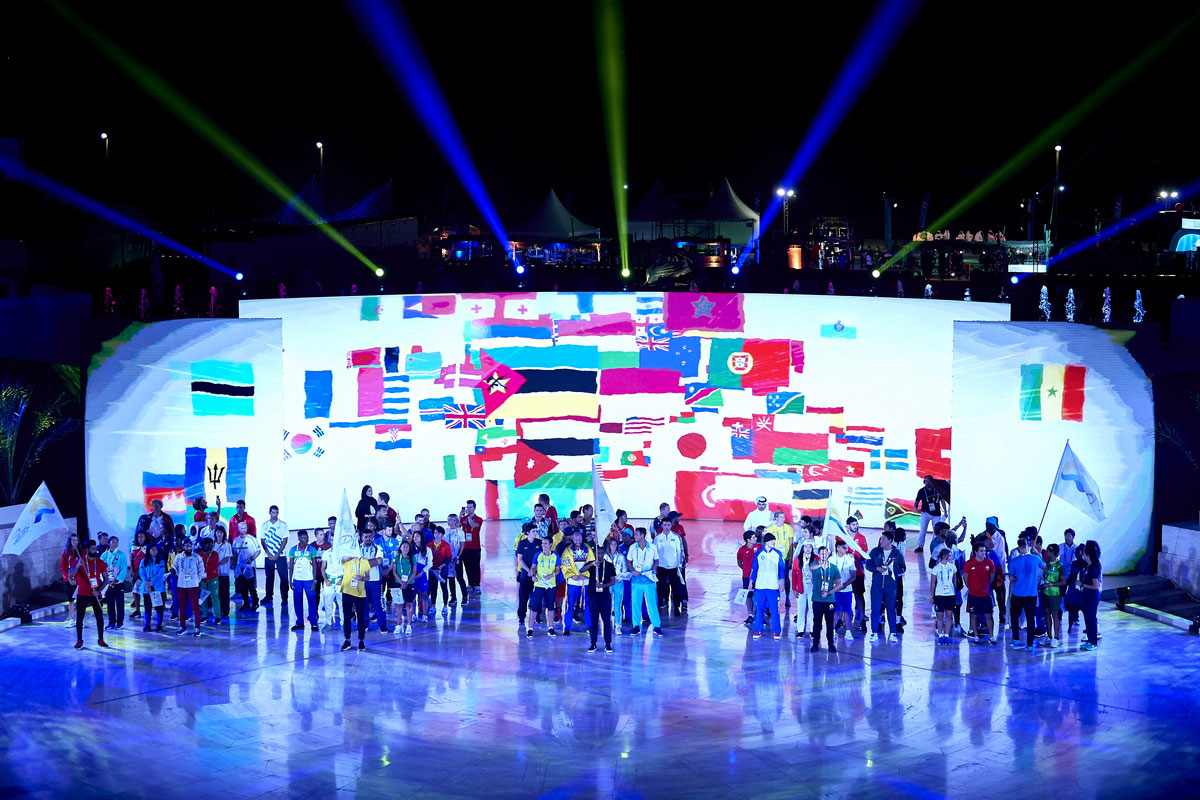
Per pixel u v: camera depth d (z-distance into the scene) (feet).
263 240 133.59
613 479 99.76
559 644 64.59
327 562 69.21
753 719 50.80
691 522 99.96
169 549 70.33
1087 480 71.56
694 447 99.66
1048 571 64.90
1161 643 65.31
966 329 85.51
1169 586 78.33
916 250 146.20
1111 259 138.62
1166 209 146.72
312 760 45.88
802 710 52.08
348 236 136.36
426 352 97.86
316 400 96.43
